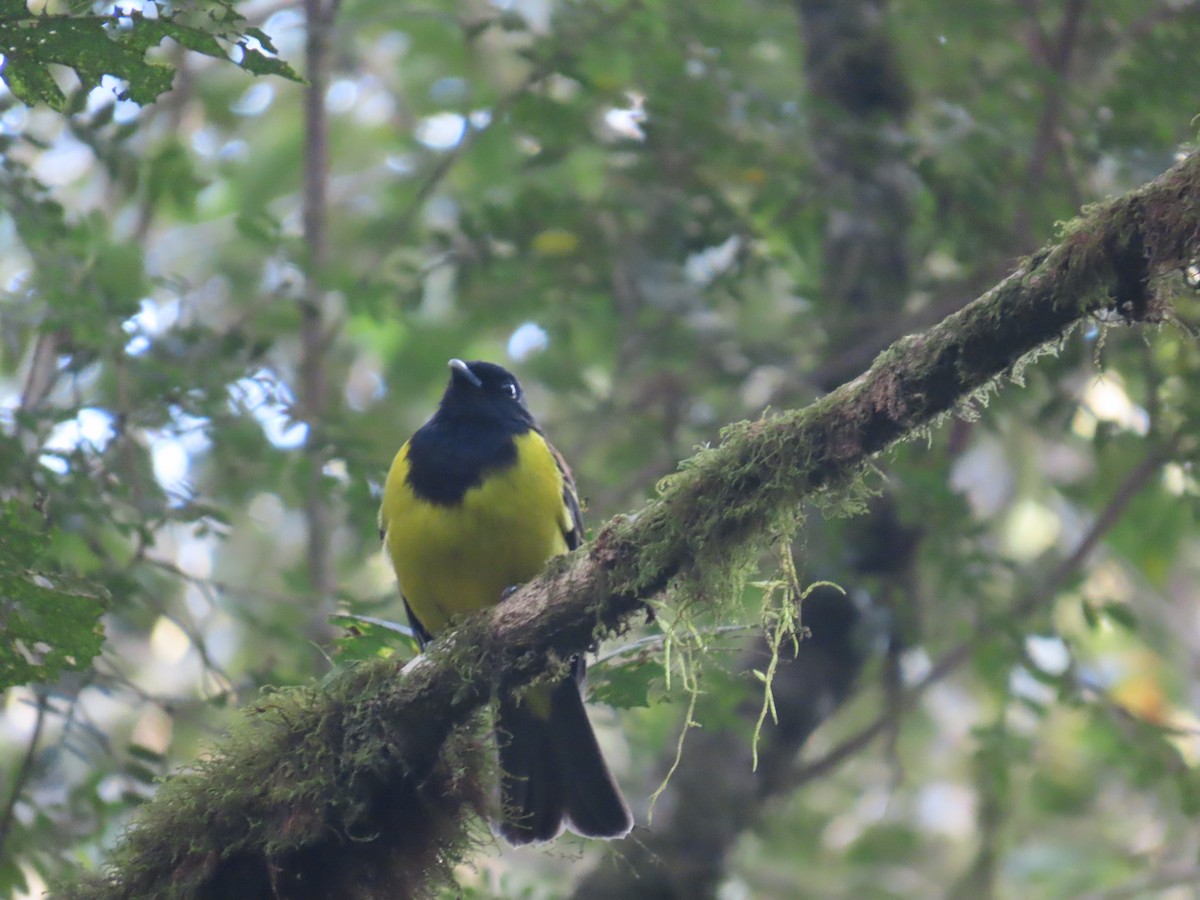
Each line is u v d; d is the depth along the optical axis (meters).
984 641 11.65
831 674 11.81
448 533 8.13
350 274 12.94
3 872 8.79
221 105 16.14
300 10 14.98
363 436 11.16
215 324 13.98
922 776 14.98
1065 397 11.36
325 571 11.53
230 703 9.54
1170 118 11.52
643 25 12.24
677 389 12.97
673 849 11.27
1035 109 12.27
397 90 16.73
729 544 6.15
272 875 6.41
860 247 12.85
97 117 9.63
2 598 6.61
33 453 9.09
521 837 7.61
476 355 15.41
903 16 12.60
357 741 6.56
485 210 12.59
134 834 6.58
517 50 12.18
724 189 12.88
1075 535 15.28
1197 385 11.20
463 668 6.46
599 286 13.02
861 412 5.89
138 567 10.86
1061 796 13.67
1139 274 5.35
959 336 5.64
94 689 10.08
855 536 11.85
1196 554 15.69
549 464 8.46
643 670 7.67
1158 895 13.54
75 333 9.76
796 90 13.75
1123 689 15.00
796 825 13.84
